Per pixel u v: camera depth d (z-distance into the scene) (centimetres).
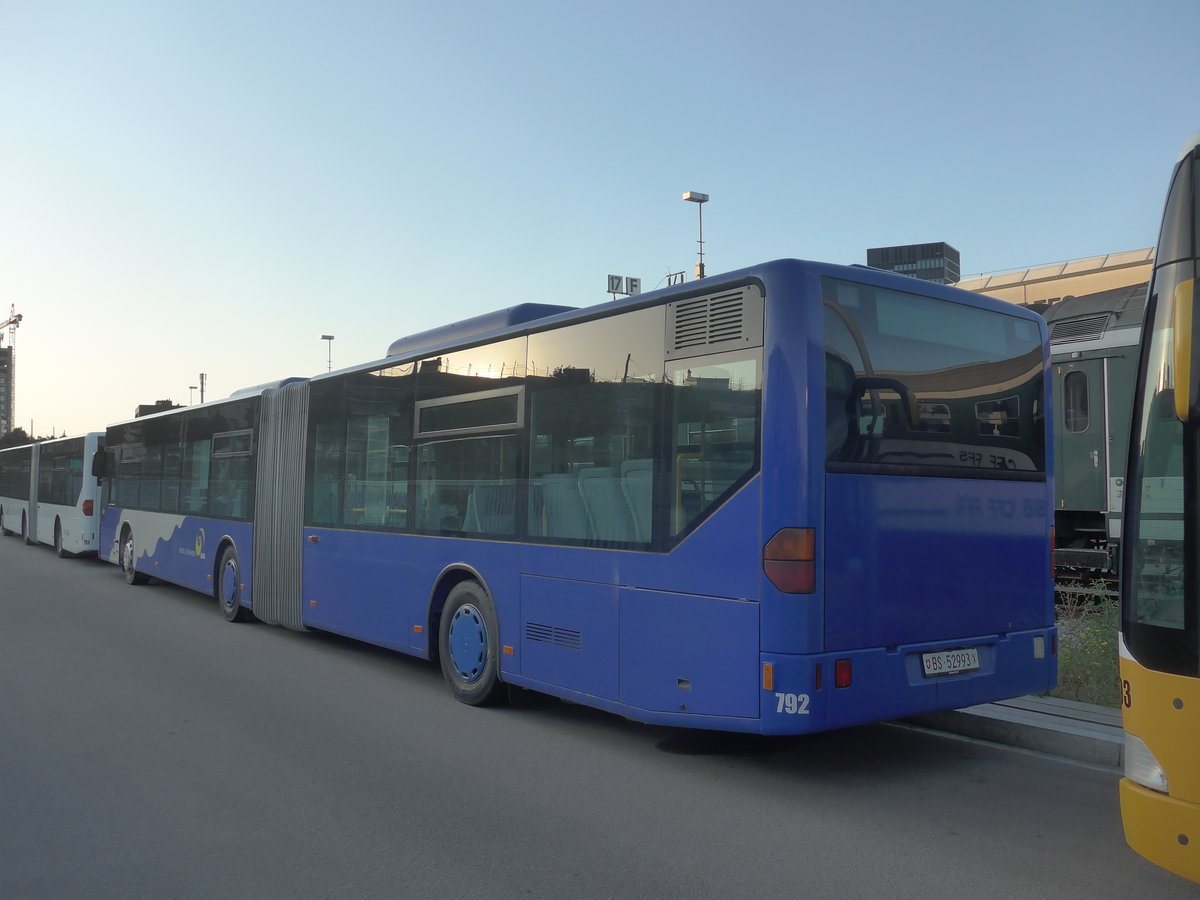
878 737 667
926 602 554
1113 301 1352
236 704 777
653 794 545
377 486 905
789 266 523
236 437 1250
